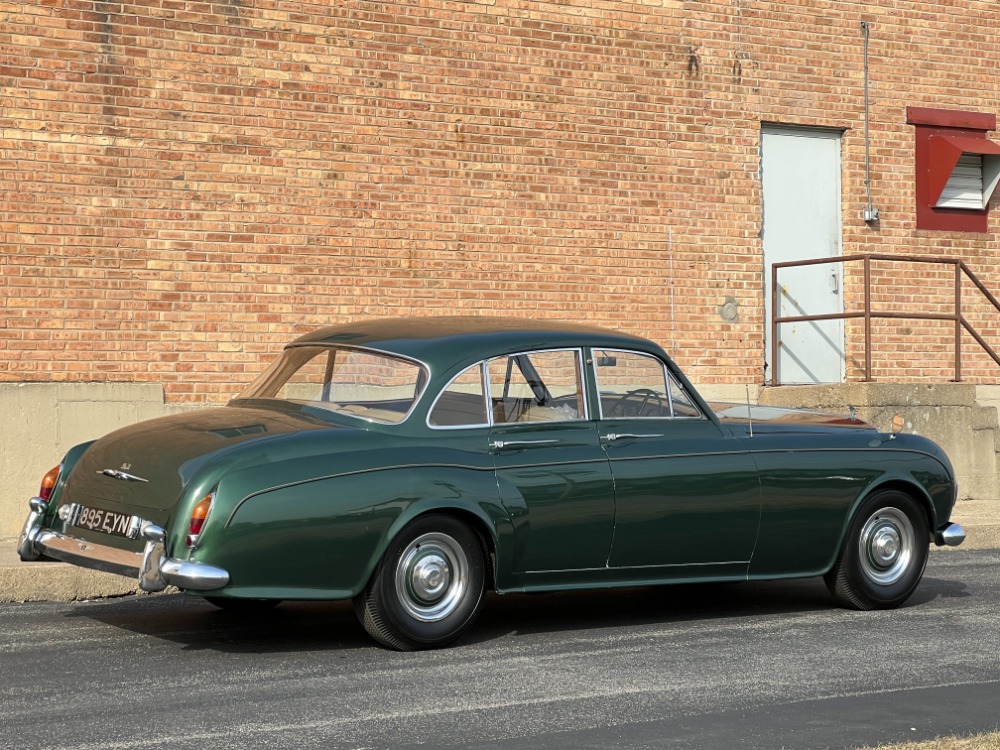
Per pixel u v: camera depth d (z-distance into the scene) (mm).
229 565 6445
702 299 14133
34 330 11289
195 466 6586
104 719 5527
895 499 8445
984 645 7352
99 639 7227
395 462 6867
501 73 13195
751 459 7922
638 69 13859
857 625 7934
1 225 11195
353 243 12523
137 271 11672
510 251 13211
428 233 12836
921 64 15422
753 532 7926
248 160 12109
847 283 15086
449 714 5699
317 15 12383
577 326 7902
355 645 7141
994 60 15852
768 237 14695
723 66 14297
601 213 13641
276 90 12219
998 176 15781
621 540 7504
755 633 7652
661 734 5426
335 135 12453
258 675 6383
